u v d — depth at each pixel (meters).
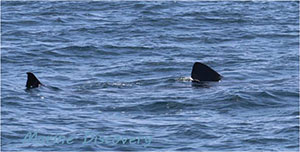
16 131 56.34
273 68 87.50
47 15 131.38
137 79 83.00
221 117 61.09
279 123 58.22
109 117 61.53
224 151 51.47
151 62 92.06
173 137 54.94
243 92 69.12
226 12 134.12
